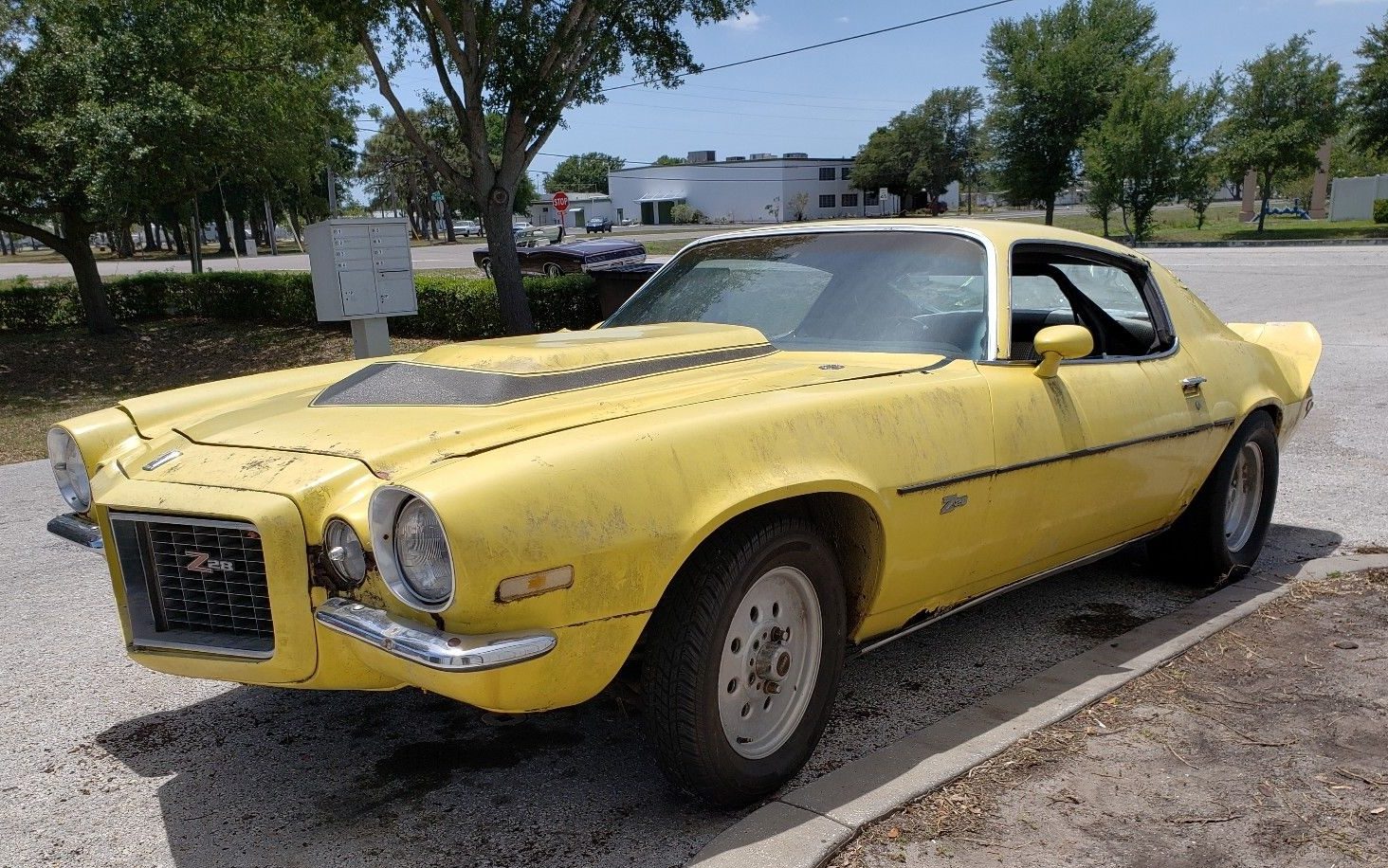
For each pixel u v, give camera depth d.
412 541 2.18
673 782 2.57
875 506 2.75
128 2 15.03
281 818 2.74
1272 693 3.29
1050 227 3.97
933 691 3.45
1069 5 47.84
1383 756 2.88
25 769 3.05
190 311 21.19
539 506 2.18
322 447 2.56
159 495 2.55
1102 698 3.26
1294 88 37.38
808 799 2.65
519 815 2.71
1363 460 6.61
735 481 2.45
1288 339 5.04
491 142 17.55
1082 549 3.69
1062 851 2.44
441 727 3.27
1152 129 36.56
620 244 24.25
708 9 15.09
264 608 2.51
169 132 14.66
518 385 2.73
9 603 4.64
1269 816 2.58
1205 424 3.95
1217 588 4.38
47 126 14.69
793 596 2.74
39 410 13.17
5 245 101.25
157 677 3.75
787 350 3.49
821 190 84.44
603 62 14.91
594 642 2.28
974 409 3.08
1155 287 4.17
